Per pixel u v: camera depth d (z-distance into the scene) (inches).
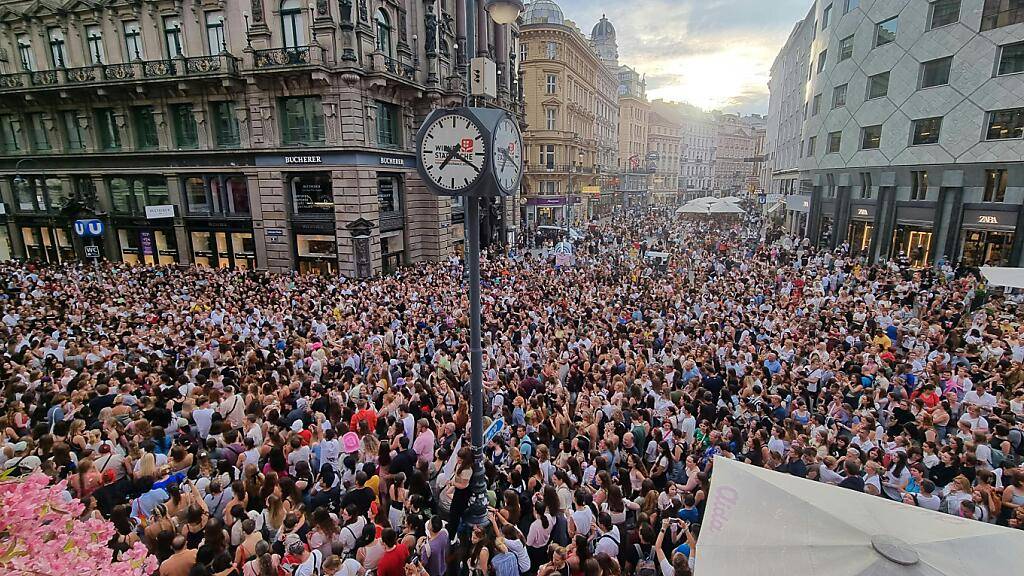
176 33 1159.6
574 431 387.2
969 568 144.6
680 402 398.0
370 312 674.8
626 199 3580.2
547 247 1686.8
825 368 453.1
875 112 1332.4
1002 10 1003.3
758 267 989.2
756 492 189.6
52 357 490.6
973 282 813.2
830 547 156.8
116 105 1215.6
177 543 222.1
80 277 999.6
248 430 347.6
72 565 93.6
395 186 1250.6
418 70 1251.2
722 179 5999.0
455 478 307.4
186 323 614.9
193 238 1253.1
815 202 1737.2
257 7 1059.9
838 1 1518.2
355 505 256.7
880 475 298.4
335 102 1056.2
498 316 664.4
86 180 1305.4
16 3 1240.2
